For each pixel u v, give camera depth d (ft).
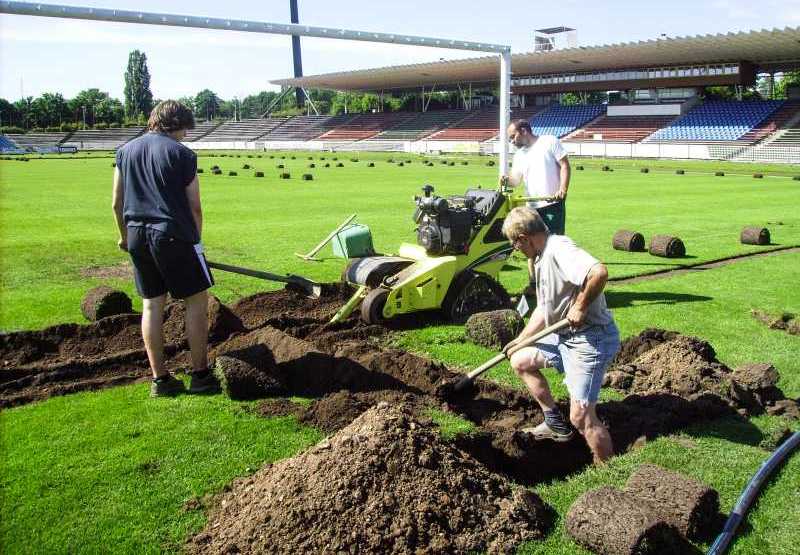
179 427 16.51
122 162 17.84
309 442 15.79
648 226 53.98
